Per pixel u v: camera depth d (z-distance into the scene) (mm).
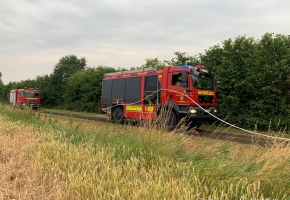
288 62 12227
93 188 3209
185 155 5094
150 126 5668
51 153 4785
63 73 40344
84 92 28469
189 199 2889
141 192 3043
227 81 14078
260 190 3395
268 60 12875
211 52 15406
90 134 7055
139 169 4328
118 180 3518
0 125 8406
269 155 4184
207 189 3268
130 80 13695
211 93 11734
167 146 5145
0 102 15906
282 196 3314
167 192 3037
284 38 12828
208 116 11312
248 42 14086
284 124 12062
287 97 12570
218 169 3922
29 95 30078
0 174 3914
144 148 5055
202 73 11508
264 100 12812
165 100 11578
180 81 11258
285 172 3758
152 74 12438
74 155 4656
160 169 3930
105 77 15773
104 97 15625
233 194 3203
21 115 11539
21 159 4473
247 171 4152
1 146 5359
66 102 32750
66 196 3074
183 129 6914
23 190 3393
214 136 10305
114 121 14547
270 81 12531
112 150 5203
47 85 39000
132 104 13359
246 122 13211
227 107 14039
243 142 8883
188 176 3752
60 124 9555
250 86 12977
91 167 4051
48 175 3750
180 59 17156
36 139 6176
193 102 10867
